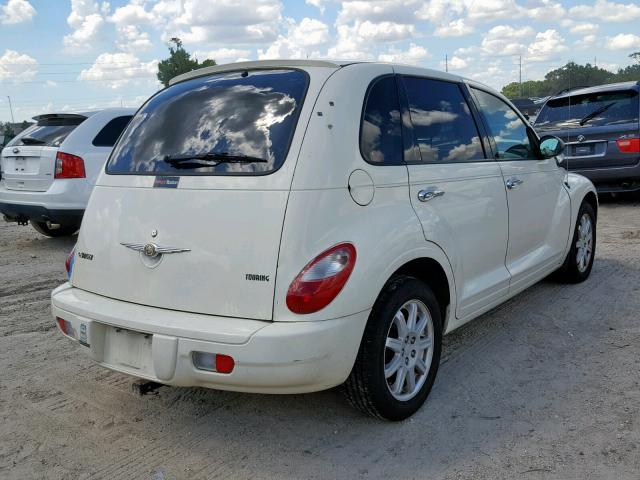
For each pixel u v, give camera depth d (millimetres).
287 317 2760
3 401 3699
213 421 3406
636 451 2969
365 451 3061
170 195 3080
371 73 3363
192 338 2787
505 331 4633
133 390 3344
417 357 3375
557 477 2791
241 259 2828
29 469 2975
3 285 6488
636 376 3791
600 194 11641
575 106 10156
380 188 3135
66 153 7488
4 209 8078
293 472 2906
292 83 3186
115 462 3023
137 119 3639
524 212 4520
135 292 3123
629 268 6273
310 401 3605
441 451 3039
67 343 4695
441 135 3754
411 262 3336
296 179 2836
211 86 3443
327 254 2805
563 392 3621
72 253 3574
